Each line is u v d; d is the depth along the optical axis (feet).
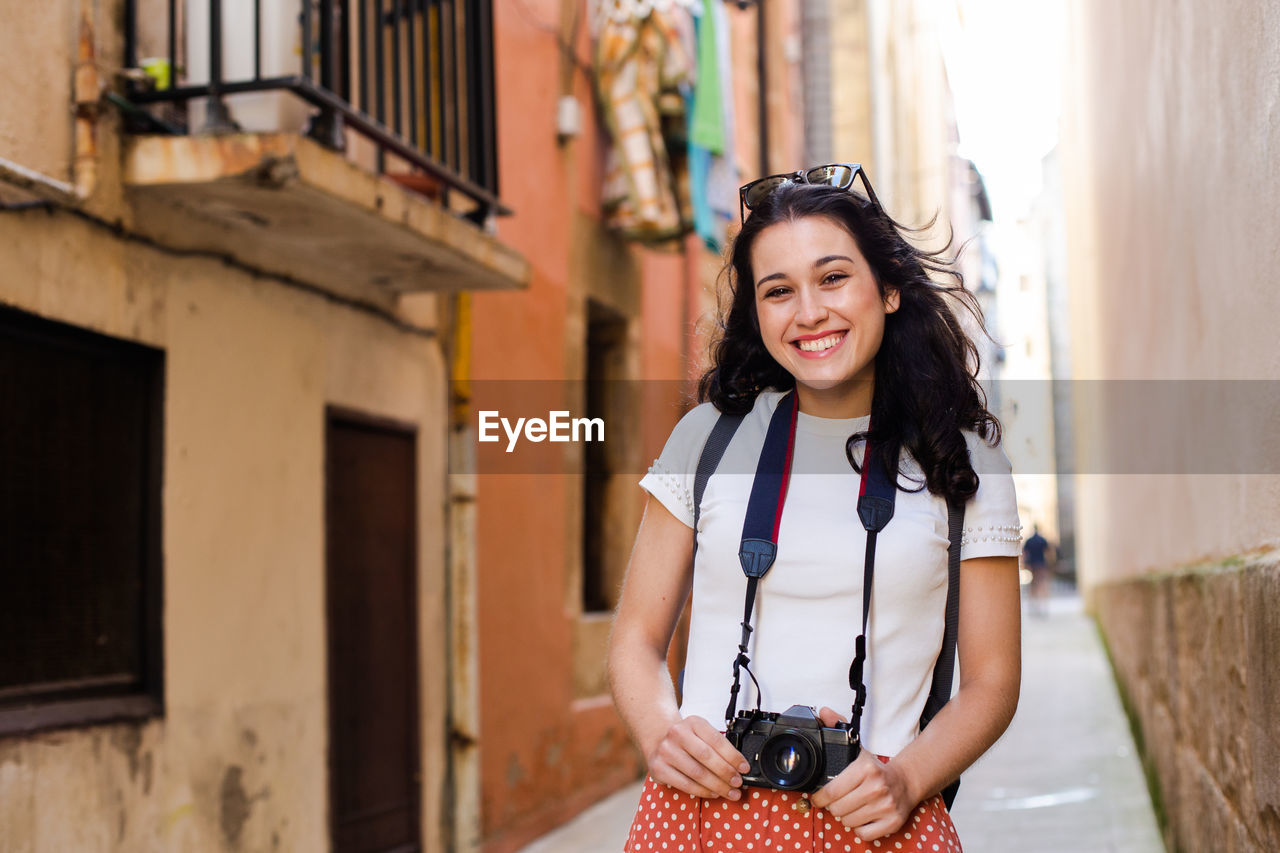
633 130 24.30
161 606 12.11
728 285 6.37
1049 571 64.49
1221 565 10.76
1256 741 8.46
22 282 10.30
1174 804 14.55
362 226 13.24
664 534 6.11
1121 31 20.20
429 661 17.83
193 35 13.09
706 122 24.68
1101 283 29.30
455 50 16.21
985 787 20.40
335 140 12.58
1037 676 33.60
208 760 12.59
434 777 17.80
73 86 11.12
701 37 24.86
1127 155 20.17
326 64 12.55
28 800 10.25
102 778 11.10
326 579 14.92
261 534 13.69
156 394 12.22
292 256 14.48
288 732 13.98
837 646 5.50
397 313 17.15
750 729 5.36
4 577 10.63
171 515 12.28
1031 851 16.12
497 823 19.47
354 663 15.94
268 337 13.96
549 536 22.40
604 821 22.43
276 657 13.83
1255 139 8.78
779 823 5.39
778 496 5.73
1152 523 19.36
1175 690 14.40
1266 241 8.45
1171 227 14.39
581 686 23.79
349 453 16.05
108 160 11.35
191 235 12.64
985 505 5.67
